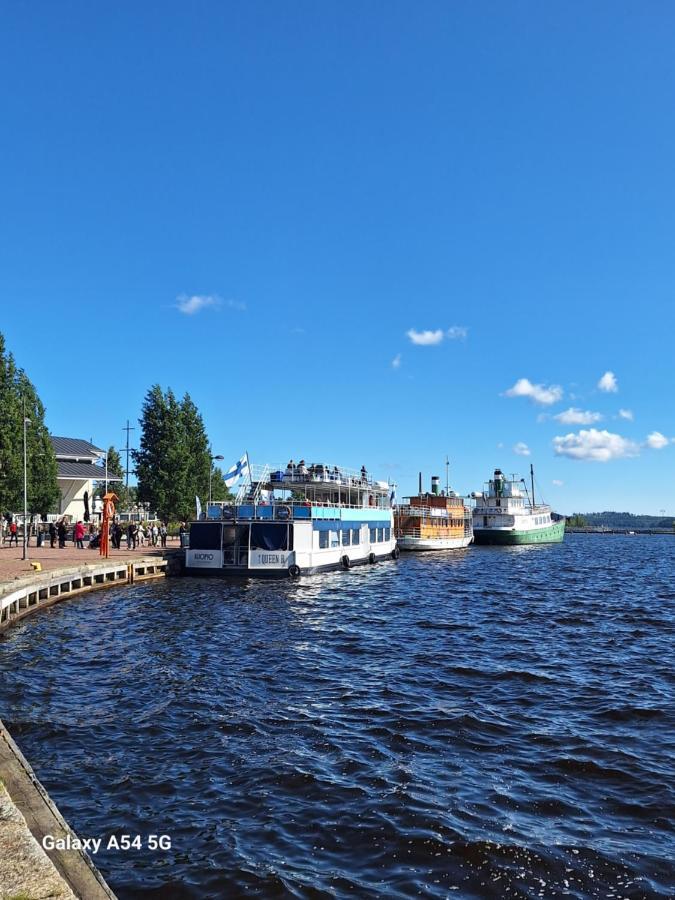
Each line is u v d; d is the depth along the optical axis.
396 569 51.16
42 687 15.79
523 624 26.59
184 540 46.31
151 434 67.62
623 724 13.71
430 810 9.67
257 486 43.84
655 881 8.01
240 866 8.16
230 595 33.16
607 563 68.19
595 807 9.91
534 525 104.75
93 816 9.41
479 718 13.89
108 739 12.37
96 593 33.12
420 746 12.27
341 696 15.40
